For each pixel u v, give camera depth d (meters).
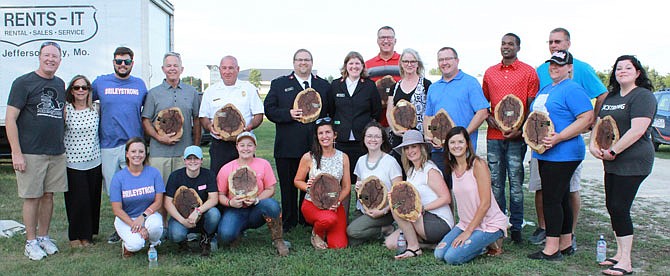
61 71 9.08
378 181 5.28
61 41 9.05
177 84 5.70
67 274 4.45
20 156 4.90
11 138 4.84
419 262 4.77
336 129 6.03
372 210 5.24
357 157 6.05
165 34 10.56
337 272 4.47
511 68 5.54
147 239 4.96
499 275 4.43
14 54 9.09
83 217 5.34
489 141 5.61
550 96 4.76
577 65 5.32
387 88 6.56
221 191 5.22
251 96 5.86
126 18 9.02
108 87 5.39
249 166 5.31
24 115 4.90
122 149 5.45
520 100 5.24
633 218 6.79
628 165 4.40
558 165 4.71
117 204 4.96
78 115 5.23
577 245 5.45
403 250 5.00
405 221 4.92
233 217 5.09
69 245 5.39
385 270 4.57
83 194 5.30
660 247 5.39
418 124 5.91
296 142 5.96
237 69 5.77
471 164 4.86
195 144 5.95
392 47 6.89
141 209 5.08
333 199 5.26
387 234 5.52
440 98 5.50
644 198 8.26
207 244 5.09
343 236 5.35
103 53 9.06
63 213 6.88
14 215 6.68
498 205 5.39
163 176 5.55
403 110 5.73
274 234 5.12
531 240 5.50
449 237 4.92
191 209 4.98
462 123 5.41
